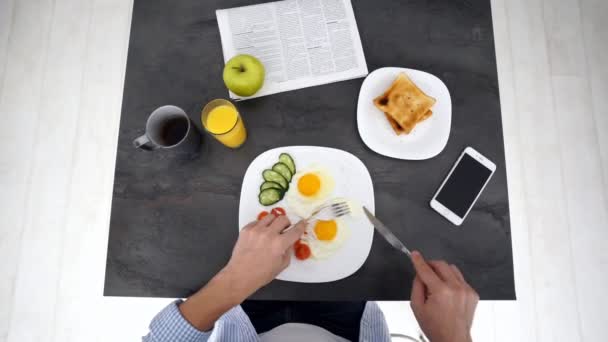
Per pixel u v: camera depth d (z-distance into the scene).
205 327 0.81
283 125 1.02
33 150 1.85
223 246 0.96
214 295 0.82
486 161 0.97
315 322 1.14
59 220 1.79
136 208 0.97
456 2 1.07
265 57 1.04
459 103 1.02
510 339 1.69
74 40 1.94
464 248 0.95
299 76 1.03
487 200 0.97
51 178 1.83
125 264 0.95
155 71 1.04
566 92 1.92
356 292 0.93
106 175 1.84
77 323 1.70
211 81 1.04
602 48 1.96
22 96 1.89
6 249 1.76
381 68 1.02
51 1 1.97
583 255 1.78
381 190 0.98
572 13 1.98
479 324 1.71
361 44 1.04
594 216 1.81
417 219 0.97
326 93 1.03
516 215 1.81
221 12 1.05
